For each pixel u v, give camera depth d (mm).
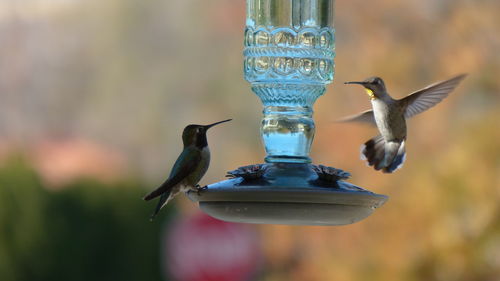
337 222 5980
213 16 34781
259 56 6496
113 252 18641
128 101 39375
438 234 13805
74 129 41969
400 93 15914
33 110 42812
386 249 14289
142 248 18781
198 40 36438
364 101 16484
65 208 18344
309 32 6492
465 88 15430
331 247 15406
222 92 32750
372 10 16344
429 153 14961
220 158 30766
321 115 16609
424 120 15195
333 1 6598
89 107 41531
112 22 40156
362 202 5867
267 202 5742
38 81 43000
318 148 16625
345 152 16156
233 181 6004
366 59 16469
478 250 13680
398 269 14141
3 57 43125
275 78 6453
